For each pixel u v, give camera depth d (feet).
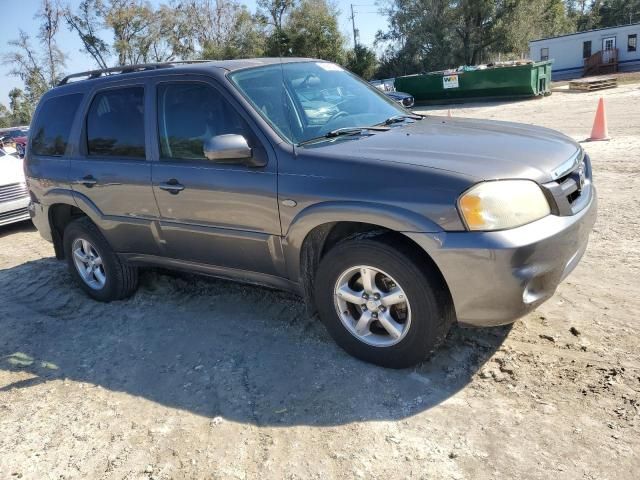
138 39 174.50
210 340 13.00
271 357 11.86
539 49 143.54
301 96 12.83
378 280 10.53
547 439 8.53
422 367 10.77
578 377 9.87
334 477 8.33
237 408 10.30
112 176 14.15
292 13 147.84
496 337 11.45
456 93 81.30
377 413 9.64
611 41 132.87
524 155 10.16
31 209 17.42
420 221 9.41
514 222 9.19
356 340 10.98
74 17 169.17
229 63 13.09
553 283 9.77
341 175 10.30
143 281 17.10
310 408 10.00
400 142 11.00
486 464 8.20
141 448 9.53
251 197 11.44
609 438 8.38
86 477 9.00
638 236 16.21
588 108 53.31
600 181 22.94
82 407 10.99
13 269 20.66
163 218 13.37
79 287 17.66
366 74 151.33
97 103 14.87
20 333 14.71
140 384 11.58
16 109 224.74
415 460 8.45
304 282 11.62
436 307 9.80
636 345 10.58
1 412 11.14
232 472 8.70
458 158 9.94
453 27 144.77
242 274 12.68
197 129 12.54
